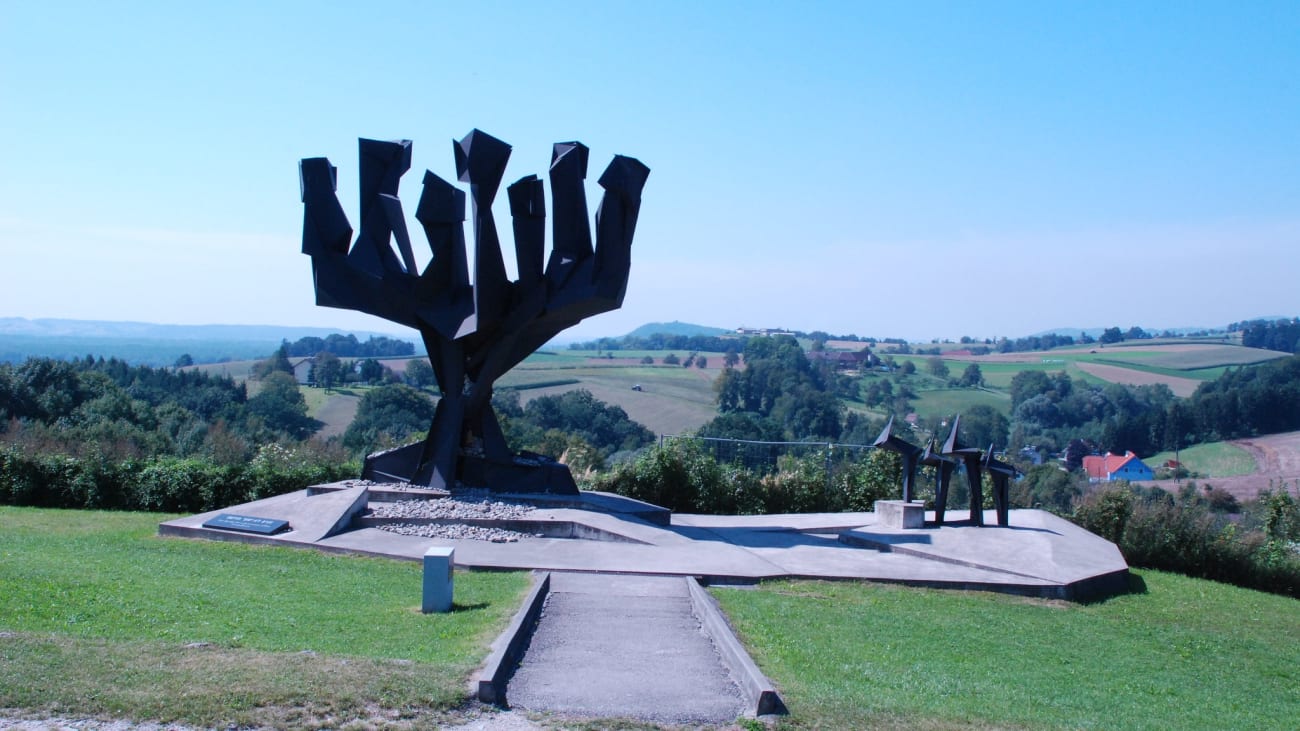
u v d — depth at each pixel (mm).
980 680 9859
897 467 24203
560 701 8258
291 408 52125
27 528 17172
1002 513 18859
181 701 7434
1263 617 15203
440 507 17547
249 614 10555
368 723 7375
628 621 11336
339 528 16453
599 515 17547
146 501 20922
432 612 11109
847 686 9102
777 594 13414
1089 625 13188
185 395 53188
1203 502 23719
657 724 7812
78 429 30125
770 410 60500
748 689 8617
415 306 18516
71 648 8469
